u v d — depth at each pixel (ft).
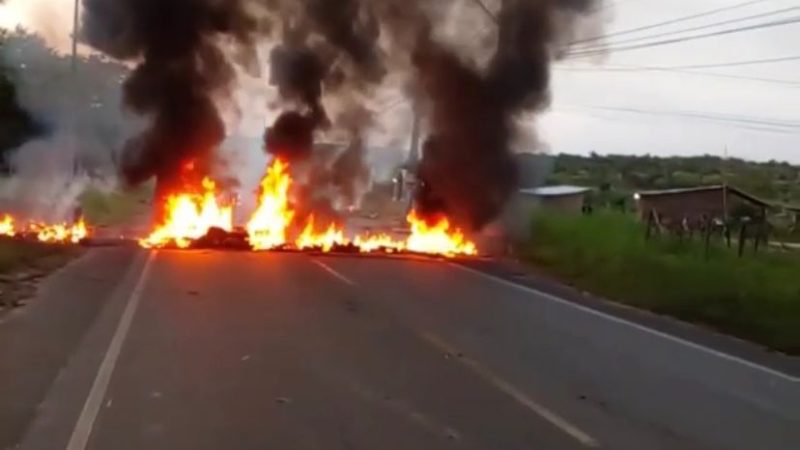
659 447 27.61
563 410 31.81
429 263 89.25
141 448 25.57
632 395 34.96
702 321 58.18
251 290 62.85
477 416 30.48
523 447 26.89
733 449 27.78
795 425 31.19
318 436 27.25
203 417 29.17
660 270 77.05
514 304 61.21
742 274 73.92
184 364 37.52
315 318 51.24
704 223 120.47
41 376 34.63
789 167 254.88
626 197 191.11
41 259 76.74
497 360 40.96
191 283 65.62
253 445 26.08
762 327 54.13
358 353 41.29
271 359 39.17
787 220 143.74
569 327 52.24
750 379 39.75
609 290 71.97
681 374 40.01
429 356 41.14
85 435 26.73
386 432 27.91
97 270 72.33
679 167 272.10
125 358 38.45
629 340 48.75
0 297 54.95
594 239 104.27
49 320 47.75
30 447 25.46
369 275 75.61
